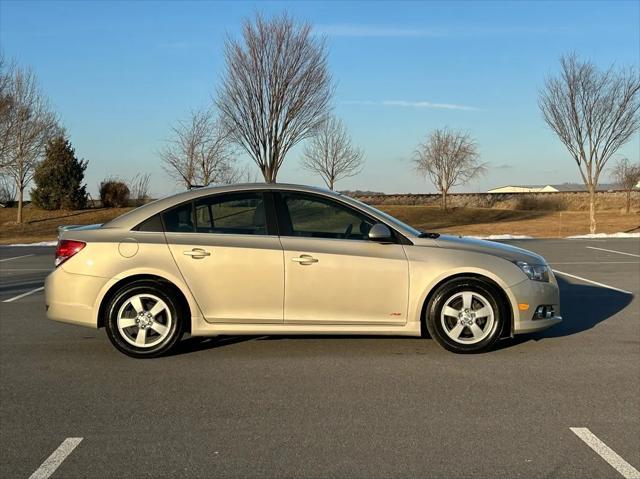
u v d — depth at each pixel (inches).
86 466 146.0
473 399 190.4
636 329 285.7
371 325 234.8
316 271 231.6
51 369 223.9
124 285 232.7
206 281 231.5
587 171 996.6
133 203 1747.0
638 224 1295.5
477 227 1330.0
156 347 233.9
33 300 375.9
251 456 150.9
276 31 796.6
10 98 1043.3
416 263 233.6
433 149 1824.6
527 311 236.1
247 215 239.0
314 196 241.6
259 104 810.2
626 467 144.6
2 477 140.4
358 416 176.6
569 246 757.3
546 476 140.2
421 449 154.3
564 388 200.8
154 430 167.5
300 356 239.0
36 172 1513.3
